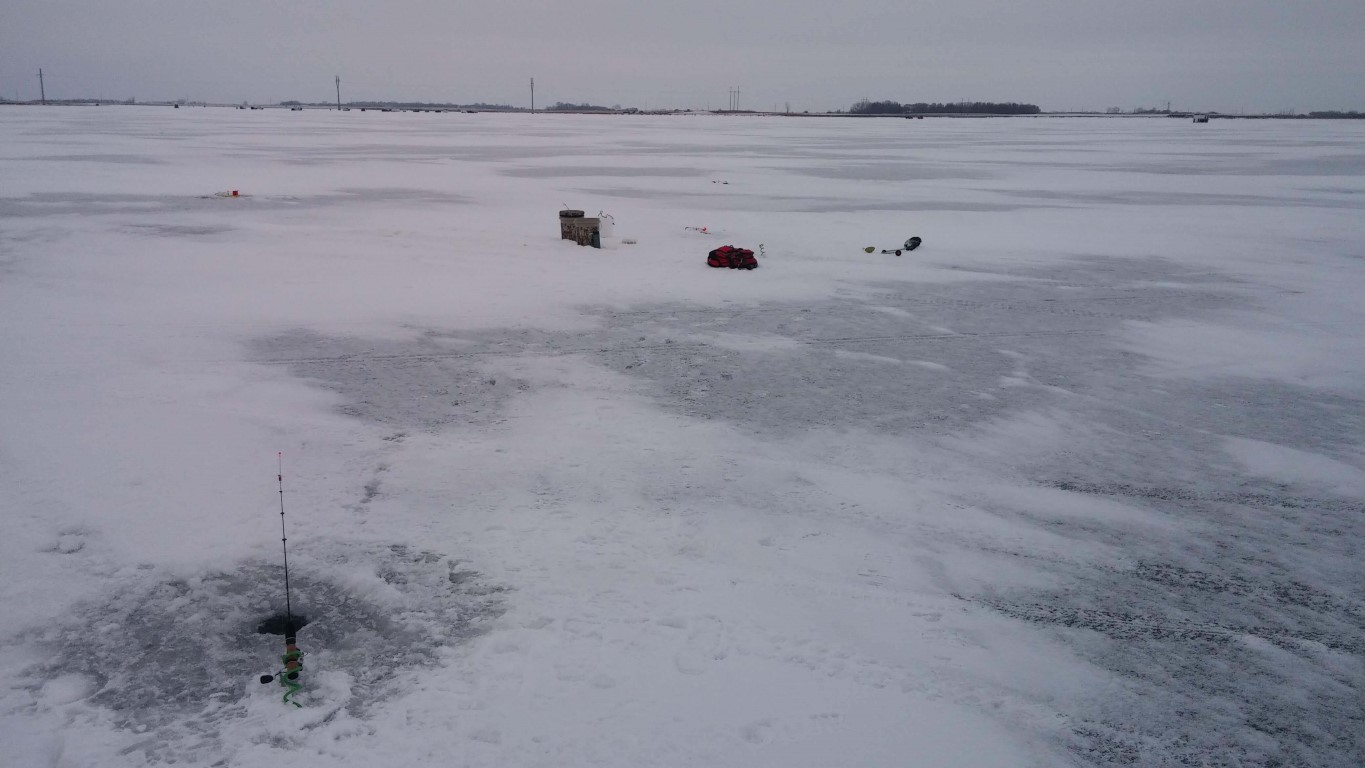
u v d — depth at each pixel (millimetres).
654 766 6906
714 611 9070
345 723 7402
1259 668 8445
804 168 65312
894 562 10188
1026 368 17641
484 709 7574
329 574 9648
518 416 14406
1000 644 8695
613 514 11117
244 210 36719
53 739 7137
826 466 12773
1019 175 60562
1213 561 10445
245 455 12508
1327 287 25219
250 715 7527
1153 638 8891
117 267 24547
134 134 95500
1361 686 8211
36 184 43656
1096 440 14023
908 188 51250
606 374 16641
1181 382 16953
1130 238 33625
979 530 11039
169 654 8328
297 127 130625
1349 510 11797
